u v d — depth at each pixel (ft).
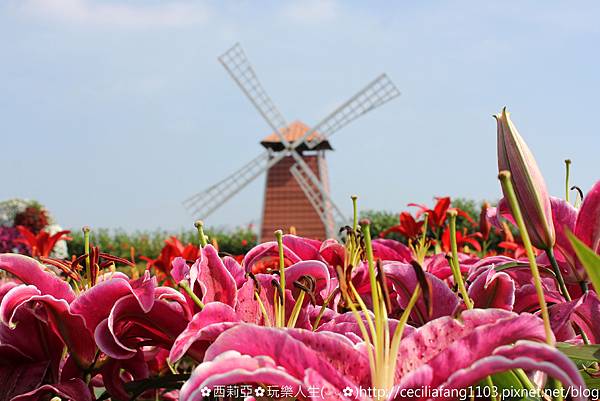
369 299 6.94
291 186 98.68
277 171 98.78
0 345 5.25
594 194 5.28
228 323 4.15
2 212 52.44
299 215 97.91
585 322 5.03
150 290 4.54
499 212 5.51
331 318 5.73
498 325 3.49
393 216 60.03
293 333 3.76
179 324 4.67
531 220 5.06
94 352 5.17
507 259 6.17
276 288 5.19
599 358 4.16
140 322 4.77
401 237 55.83
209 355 3.48
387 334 3.80
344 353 3.76
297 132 101.45
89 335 5.04
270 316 5.31
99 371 5.27
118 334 4.93
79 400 4.93
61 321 4.98
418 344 3.85
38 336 5.34
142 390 5.14
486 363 3.22
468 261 8.86
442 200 14.35
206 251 5.01
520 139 5.04
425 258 10.22
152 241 82.38
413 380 3.51
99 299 4.72
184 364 9.29
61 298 5.16
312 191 94.84
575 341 4.98
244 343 3.52
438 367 3.53
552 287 6.16
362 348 4.00
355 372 3.75
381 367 3.73
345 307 6.39
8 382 5.20
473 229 53.83
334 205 94.43
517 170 5.02
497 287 4.91
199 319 4.26
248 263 5.92
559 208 5.46
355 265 6.79
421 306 5.15
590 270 3.45
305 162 98.73
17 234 30.66
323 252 6.86
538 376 4.64
